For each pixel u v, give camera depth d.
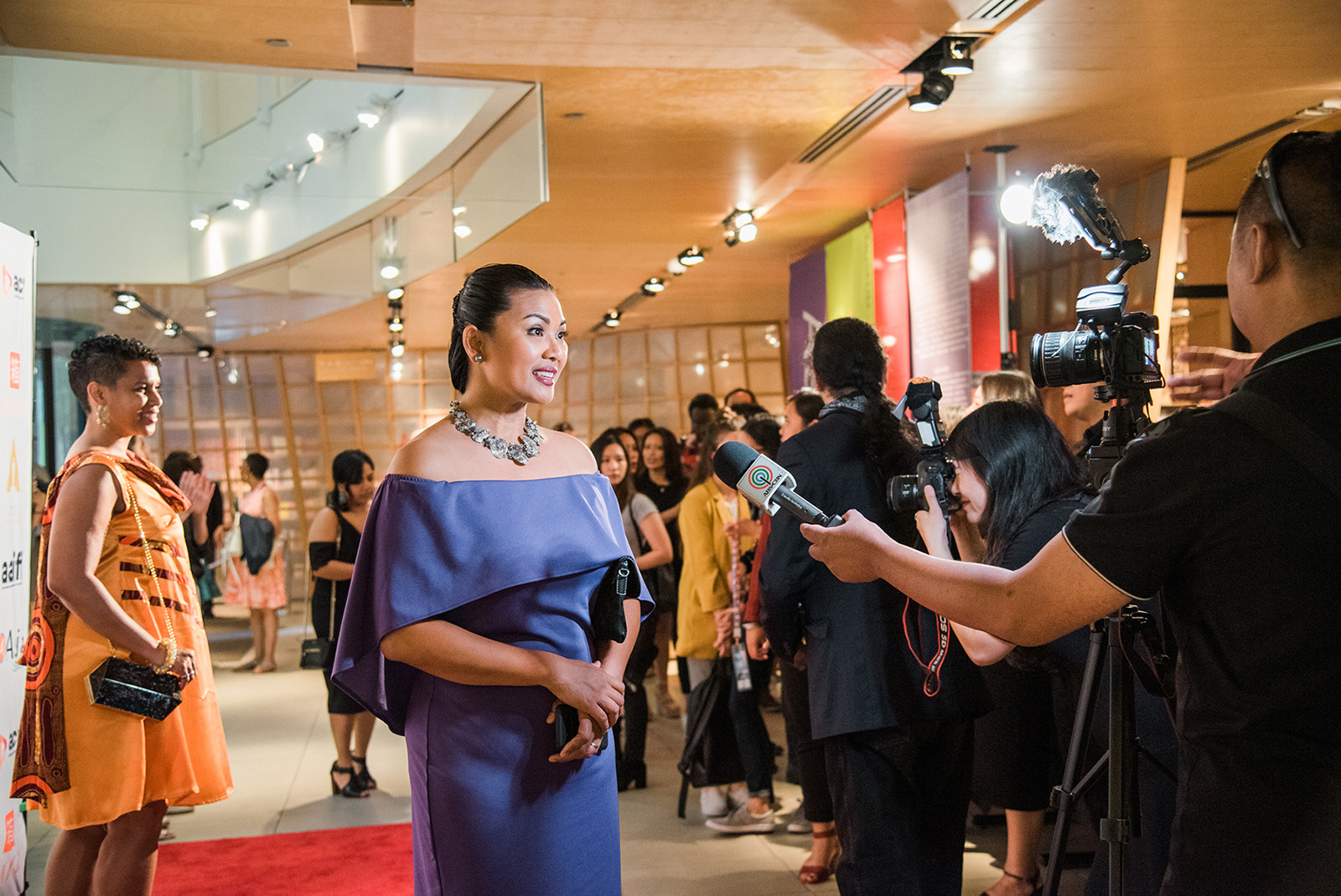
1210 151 5.93
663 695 6.02
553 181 6.35
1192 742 1.23
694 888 3.38
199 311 7.31
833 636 2.52
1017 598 1.29
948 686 2.49
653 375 13.55
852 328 2.76
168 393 13.60
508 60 4.35
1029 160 6.08
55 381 9.40
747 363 13.25
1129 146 5.85
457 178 4.97
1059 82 4.79
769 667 4.06
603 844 1.85
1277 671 1.14
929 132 5.52
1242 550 1.16
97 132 4.77
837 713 2.47
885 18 4.00
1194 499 1.17
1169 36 4.23
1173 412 1.28
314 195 5.20
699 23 3.99
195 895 3.43
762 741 3.93
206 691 2.71
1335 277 1.17
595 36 4.12
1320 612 1.12
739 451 1.66
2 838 2.75
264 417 13.86
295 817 4.30
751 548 4.22
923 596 1.39
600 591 1.91
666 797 4.45
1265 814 1.14
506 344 1.84
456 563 1.75
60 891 2.60
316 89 5.20
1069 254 6.70
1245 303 1.26
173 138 5.01
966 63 4.19
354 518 4.59
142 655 2.48
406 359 14.07
